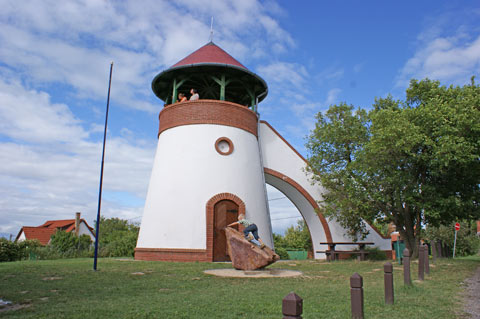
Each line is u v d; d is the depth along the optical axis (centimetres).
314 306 696
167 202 1805
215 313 628
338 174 1958
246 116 2042
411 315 638
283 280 1052
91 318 586
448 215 1809
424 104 1805
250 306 680
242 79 2134
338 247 2280
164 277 1083
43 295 780
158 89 2219
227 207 1817
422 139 1534
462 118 1498
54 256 2561
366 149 1736
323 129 2036
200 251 1702
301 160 2377
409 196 1661
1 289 848
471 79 1759
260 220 1912
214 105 1942
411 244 1848
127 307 665
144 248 1797
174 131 1931
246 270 1226
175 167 1853
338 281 1043
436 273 1259
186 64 1927
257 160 2067
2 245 2275
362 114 2006
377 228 2339
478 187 1820
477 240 3384
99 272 1173
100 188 1302
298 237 4381
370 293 847
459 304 737
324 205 2222
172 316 605
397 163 1691
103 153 1317
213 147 1878
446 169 1667
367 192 1750
